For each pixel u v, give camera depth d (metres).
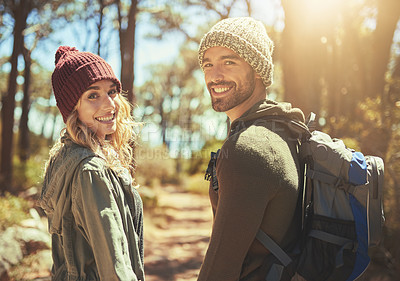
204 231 9.63
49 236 5.25
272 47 1.75
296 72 6.76
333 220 1.43
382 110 5.18
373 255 4.53
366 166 1.49
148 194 11.72
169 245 7.80
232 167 1.33
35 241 4.88
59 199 1.47
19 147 16.31
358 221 1.42
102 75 1.53
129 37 9.72
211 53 1.65
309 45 6.87
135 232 1.59
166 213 11.80
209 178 1.67
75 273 1.48
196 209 14.15
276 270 1.36
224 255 1.33
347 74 12.86
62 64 1.54
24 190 9.73
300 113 1.62
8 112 11.66
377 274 4.28
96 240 1.39
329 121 6.63
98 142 1.56
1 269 4.20
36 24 13.49
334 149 1.48
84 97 1.52
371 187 1.46
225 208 1.33
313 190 1.49
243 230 1.31
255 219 1.31
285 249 1.44
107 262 1.37
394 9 9.21
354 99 10.15
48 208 1.54
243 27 1.60
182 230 9.70
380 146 4.85
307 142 1.52
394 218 4.50
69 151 1.50
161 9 13.58
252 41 1.58
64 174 1.46
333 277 1.38
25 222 5.30
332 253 1.41
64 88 1.52
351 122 5.91
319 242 1.42
